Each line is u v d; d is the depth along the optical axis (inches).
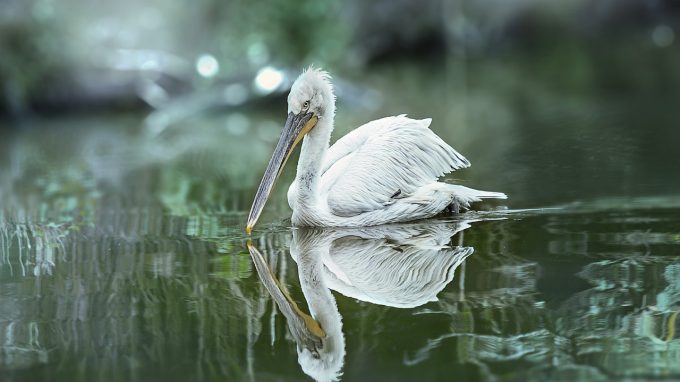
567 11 1732.3
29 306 360.2
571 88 1102.4
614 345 299.9
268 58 1180.5
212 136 914.1
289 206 541.3
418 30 1637.6
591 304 340.5
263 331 326.0
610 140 734.5
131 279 395.2
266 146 832.9
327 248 438.3
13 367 297.0
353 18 1582.2
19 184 661.3
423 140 497.7
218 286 381.4
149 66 1174.3
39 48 1106.7
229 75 1143.0
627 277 370.9
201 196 596.4
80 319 343.0
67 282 393.1
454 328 320.8
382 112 974.4
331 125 475.2
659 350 294.4
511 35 1704.0
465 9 1685.5
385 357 297.0
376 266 405.1
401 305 349.4
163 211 545.6
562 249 417.1
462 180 601.0
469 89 1154.0
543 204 515.8
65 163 762.2
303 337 318.0
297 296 365.4
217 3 1294.3
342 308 348.8
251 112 1074.7
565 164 645.9
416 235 454.3
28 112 1087.0
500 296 353.7
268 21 1172.5
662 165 623.2
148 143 877.2
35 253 445.7
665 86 1061.1
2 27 1081.4
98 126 1013.8
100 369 293.4
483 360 291.3
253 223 462.3
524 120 872.9
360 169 480.4
